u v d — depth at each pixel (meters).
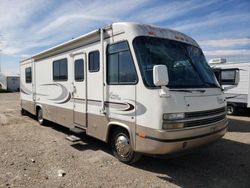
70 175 4.31
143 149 4.18
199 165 4.85
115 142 5.04
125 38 4.54
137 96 4.27
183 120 4.00
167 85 4.11
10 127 8.43
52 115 7.68
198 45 5.36
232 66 11.49
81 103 5.98
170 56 4.56
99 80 5.26
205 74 4.88
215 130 4.55
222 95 4.88
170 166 4.77
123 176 4.29
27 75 9.82
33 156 5.29
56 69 7.22
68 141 6.50
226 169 4.66
